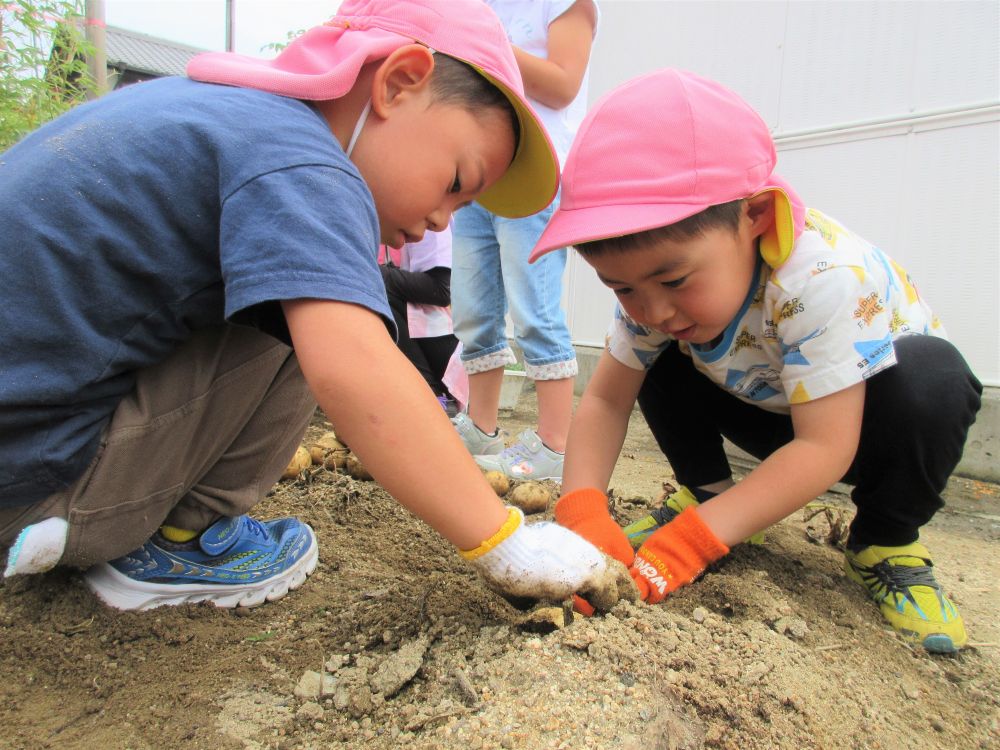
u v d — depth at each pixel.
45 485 1.22
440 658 1.29
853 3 3.94
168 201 1.16
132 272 1.18
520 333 2.65
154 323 1.23
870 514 1.82
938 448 1.67
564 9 2.47
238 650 1.40
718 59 4.49
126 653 1.37
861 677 1.44
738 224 1.49
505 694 1.14
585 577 1.31
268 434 1.56
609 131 1.49
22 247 1.13
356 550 1.92
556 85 2.50
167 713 1.21
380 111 1.27
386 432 1.06
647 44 4.82
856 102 3.98
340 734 1.14
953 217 3.72
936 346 1.71
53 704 1.23
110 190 1.15
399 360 1.08
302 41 1.37
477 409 2.93
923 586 1.75
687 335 1.61
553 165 1.54
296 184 1.10
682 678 1.20
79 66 3.61
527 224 2.52
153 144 1.17
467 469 1.14
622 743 1.04
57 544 1.26
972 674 1.60
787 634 1.53
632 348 1.91
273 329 1.13
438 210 1.38
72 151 1.17
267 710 1.22
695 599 1.59
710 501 1.68
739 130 1.49
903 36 3.80
